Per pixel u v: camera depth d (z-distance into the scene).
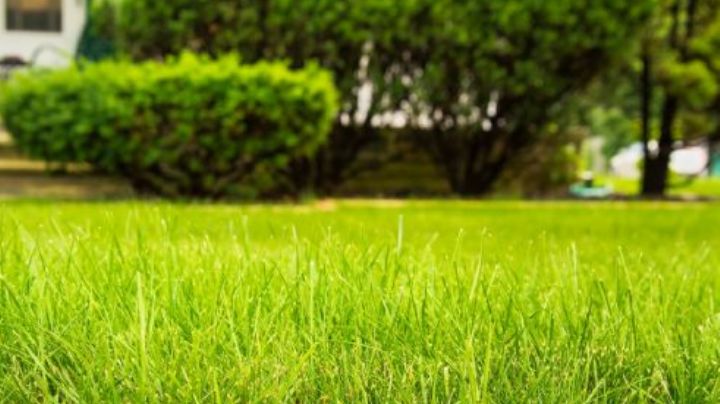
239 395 1.69
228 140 9.66
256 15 11.46
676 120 15.64
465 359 1.68
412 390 1.75
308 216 7.38
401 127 12.37
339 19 11.45
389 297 2.22
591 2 11.77
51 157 9.77
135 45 11.84
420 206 9.64
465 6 11.59
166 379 1.73
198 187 10.11
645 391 1.84
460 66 11.95
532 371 1.81
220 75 9.51
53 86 9.51
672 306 2.64
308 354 1.73
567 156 13.72
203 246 3.03
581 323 2.25
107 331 1.96
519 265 3.32
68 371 1.83
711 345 2.09
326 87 10.00
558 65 12.10
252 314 2.18
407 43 11.74
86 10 14.70
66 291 2.28
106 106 9.31
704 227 7.55
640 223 7.89
